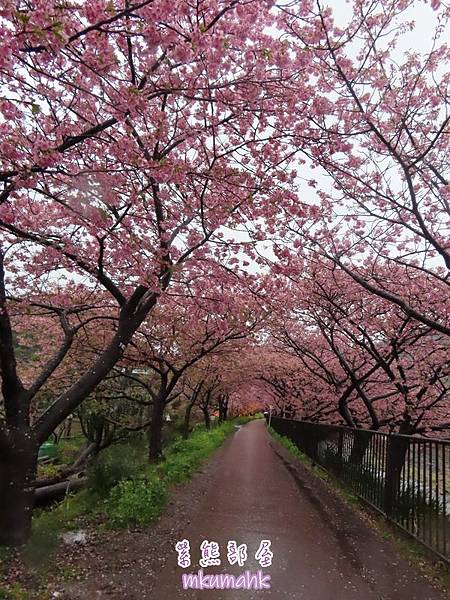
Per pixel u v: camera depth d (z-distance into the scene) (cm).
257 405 6569
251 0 452
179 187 654
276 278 969
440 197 712
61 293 1056
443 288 905
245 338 1378
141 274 654
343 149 659
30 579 469
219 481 1126
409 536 620
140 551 560
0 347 591
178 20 439
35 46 384
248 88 554
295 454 1795
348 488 991
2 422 594
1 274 612
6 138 462
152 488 764
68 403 646
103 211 532
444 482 537
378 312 1012
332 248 931
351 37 571
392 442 714
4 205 611
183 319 1183
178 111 606
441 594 456
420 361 1002
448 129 699
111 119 502
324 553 578
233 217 721
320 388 1797
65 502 944
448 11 572
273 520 743
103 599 424
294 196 683
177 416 2806
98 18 391
